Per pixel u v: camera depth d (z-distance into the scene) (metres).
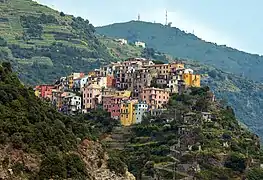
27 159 96.88
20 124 100.38
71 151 105.94
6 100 103.56
